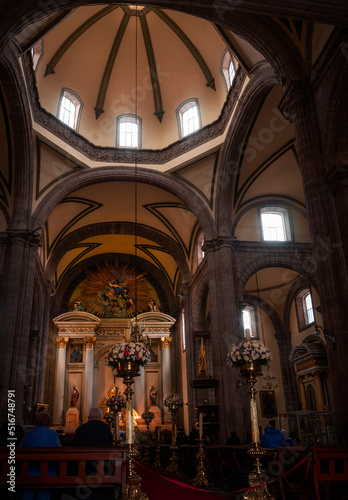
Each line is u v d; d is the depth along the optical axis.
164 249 26.55
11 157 16.47
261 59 14.31
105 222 24.84
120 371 7.62
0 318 15.62
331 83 9.96
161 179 19.94
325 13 8.79
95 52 19.69
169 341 27.23
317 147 10.38
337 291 9.26
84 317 26.50
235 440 13.48
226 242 18.09
